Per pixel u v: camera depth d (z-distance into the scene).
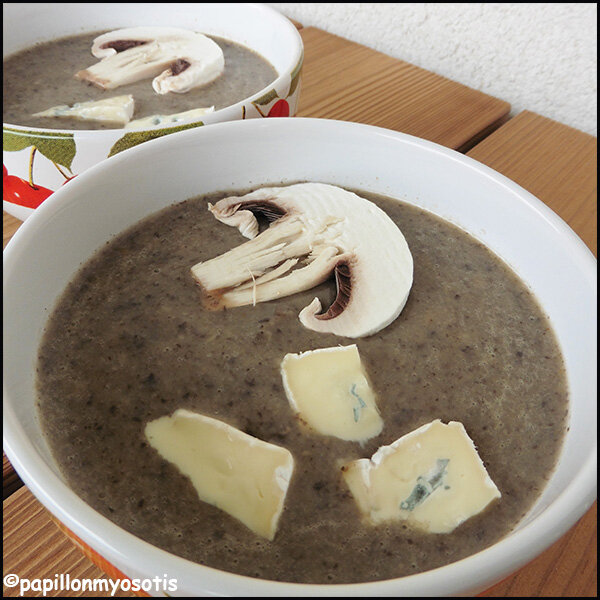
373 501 0.23
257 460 0.23
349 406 0.24
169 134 0.29
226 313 0.26
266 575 0.21
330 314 0.26
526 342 0.26
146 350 0.25
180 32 0.41
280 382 0.25
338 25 0.50
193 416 0.24
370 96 0.43
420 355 0.26
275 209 0.29
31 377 0.24
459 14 0.44
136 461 0.23
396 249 0.28
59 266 0.26
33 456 0.20
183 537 0.22
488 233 0.29
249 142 0.30
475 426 0.24
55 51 0.41
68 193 0.26
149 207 0.29
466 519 0.22
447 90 0.44
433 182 0.30
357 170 0.31
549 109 0.44
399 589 0.18
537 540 0.20
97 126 0.35
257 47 0.41
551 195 0.37
